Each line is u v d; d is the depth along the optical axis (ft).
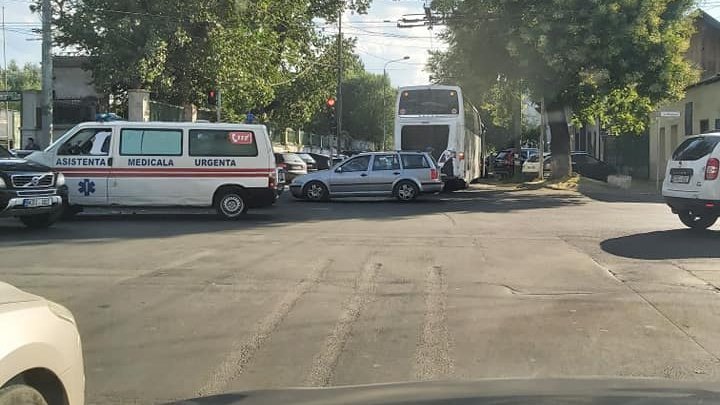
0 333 9.96
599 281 28.04
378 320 21.95
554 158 94.48
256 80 104.68
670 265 31.55
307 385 16.21
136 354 18.51
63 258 32.91
